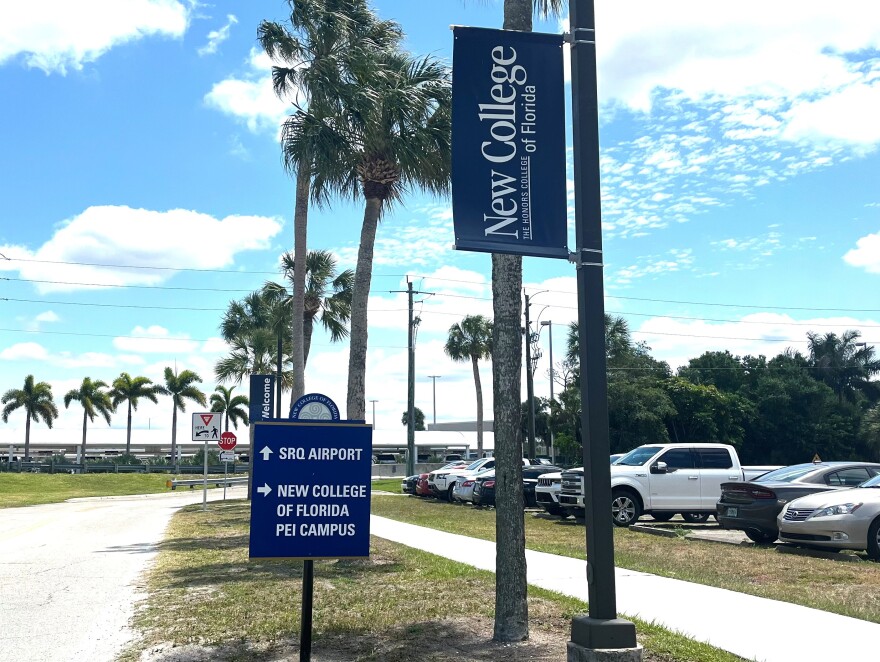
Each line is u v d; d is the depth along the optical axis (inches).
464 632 301.9
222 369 1731.1
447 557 515.5
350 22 687.1
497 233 252.8
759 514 566.6
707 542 595.8
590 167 254.8
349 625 316.5
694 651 267.3
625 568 460.1
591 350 244.1
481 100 258.4
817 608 343.3
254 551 257.4
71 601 399.9
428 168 629.9
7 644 307.6
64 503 1451.8
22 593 425.7
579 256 250.1
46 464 2637.8
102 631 327.0
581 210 252.8
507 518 291.3
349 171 681.0
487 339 2283.5
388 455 3376.0
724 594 374.6
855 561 486.9
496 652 271.9
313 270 1401.3
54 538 743.7
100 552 616.4
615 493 709.3
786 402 2342.5
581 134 256.2
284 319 1460.4
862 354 2834.6
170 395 3095.5
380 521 800.3
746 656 265.3
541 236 255.0
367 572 458.9
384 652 275.1
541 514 888.3
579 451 2097.7
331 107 634.2
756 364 2659.9
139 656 280.7
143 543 679.7
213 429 1164.5
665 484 715.4
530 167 257.9
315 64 664.4
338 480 265.0
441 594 382.0
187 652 282.0
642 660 234.5
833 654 267.4
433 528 719.1
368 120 617.6
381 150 631.8
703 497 719.7
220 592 401.1
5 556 595.8
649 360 2199.8
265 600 373.4
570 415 2108.8
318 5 675.4
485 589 393.4
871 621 317.4
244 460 3169.3
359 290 621.0
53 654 291.6
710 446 739.4
